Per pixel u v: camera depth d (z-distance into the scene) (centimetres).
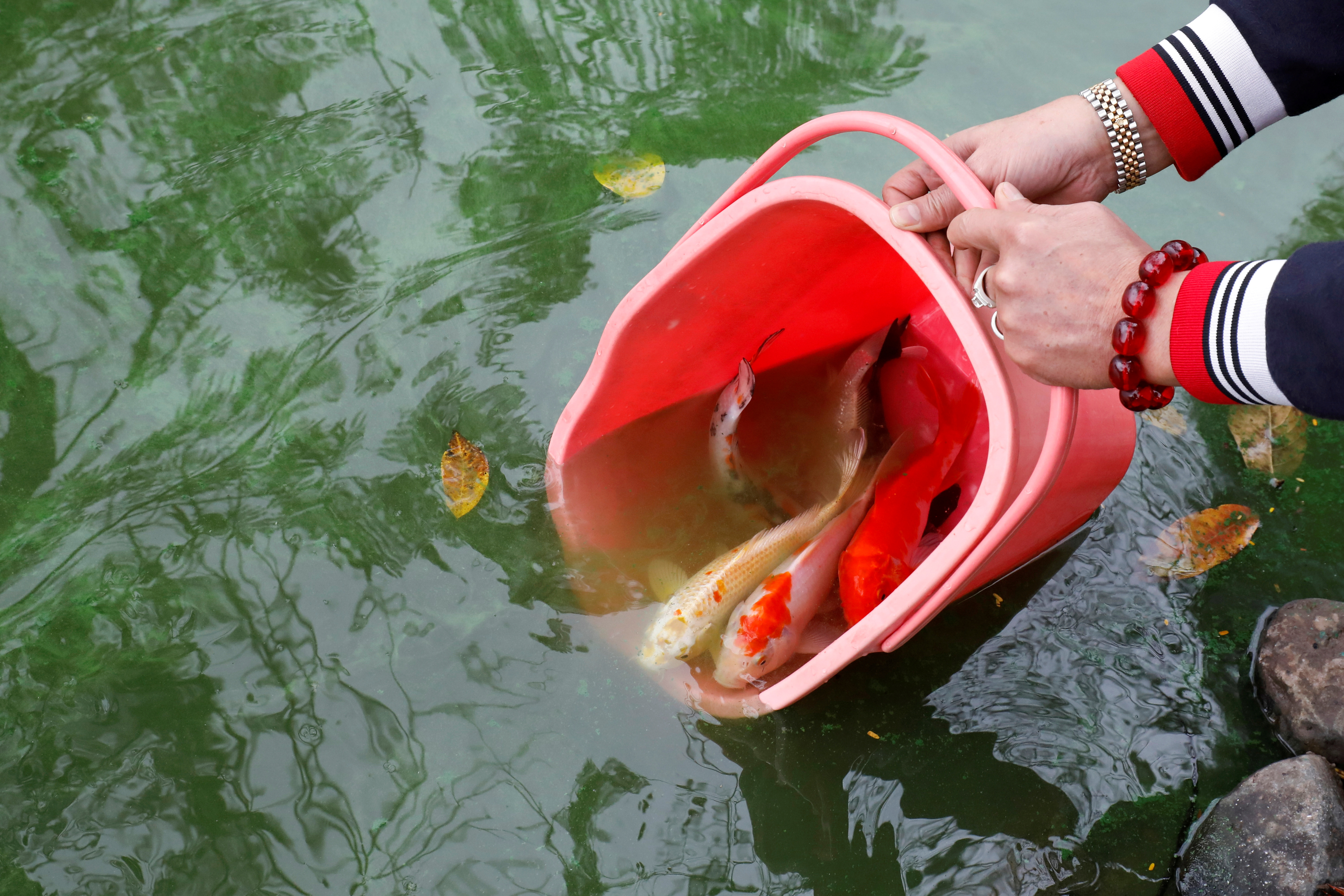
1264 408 239
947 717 190
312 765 178
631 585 208
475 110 301
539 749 181
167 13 328
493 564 207
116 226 269
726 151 290
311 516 213
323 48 319
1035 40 321
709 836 172
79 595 200
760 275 205
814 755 184
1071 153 154
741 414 251
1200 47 145
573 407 218
